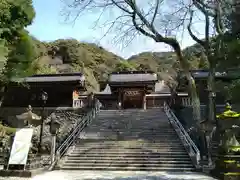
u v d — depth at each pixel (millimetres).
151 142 17250
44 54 59719
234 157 9750
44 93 16984
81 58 62219
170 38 12523
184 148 16125
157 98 36406
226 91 20469
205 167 13336
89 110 26953
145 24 12297
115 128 20609
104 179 11367
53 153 15125
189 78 12914
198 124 12688
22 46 21812
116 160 15039
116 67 64062
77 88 31047
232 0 12188
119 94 34156
